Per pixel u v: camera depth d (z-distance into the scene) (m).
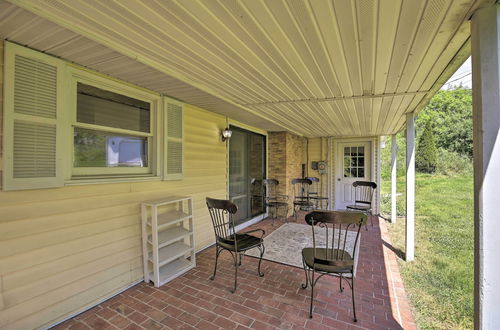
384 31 1.35
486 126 1.17
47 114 1.70
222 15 1.21
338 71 1.95
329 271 1.95
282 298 2.18
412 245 3.03
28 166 1.61
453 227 4.61
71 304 1.88
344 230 4.51
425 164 10.73
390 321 1.87
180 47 1.58
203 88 2.42
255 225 4.85
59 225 1.82
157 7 1.15
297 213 6.11
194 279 2.53
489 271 1.18
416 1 1.09
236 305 2.07
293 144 6.06
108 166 2.25
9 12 1.20
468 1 1.09
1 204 1.53
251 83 2.27
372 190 5.66
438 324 1.83
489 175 1.17
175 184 2.94
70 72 1.86
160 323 1.83
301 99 2.82
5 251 1.55
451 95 11.09
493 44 1.14
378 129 5.10
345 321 1.86
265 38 1.44
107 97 2.20
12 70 1.53
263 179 5.48
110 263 2.17
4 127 1.51
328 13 1.19
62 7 1.17
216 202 2.42
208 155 3.57
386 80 2.14
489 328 1.19
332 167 6.64
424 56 1.66
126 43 1.54
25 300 1.64
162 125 2.68
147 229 2.47
